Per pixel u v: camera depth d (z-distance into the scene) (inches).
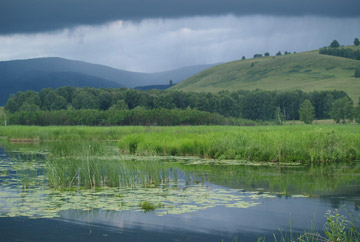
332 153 895.1
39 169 770.2
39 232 357.7
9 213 416.8
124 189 550.6
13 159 944.3
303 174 686.5
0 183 609.0
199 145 1026.7
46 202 467.5
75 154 781.9
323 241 328.8
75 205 452.4
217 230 362.0
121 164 666.8
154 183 600.7
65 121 3831.2
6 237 342.3
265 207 445.4
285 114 5610.2
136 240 334.3
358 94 7135.8
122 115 3821.4
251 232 357.4
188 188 555.8
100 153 808.3
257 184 586.9
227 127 2181.3
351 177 653.3
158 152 1055.0
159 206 448.5
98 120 3850.9
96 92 6240.2
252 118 5462.6
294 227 371.6
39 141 1812.3
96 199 483.2
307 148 900.0
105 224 381.7
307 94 5674.2
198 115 3934.5
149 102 5487.2
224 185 580.1
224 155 944.3
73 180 627.2
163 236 345.4
